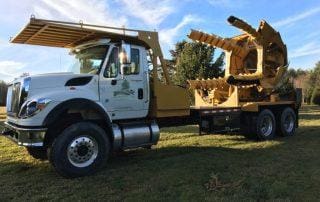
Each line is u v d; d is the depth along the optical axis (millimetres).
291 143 10445
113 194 5805
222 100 11898
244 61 12680
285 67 12562
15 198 5645
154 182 6383
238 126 11188
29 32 7645
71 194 5844
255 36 11844
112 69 7762
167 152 9203
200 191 5816
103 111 7312
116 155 8852
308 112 23234
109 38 7980
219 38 12094
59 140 6711
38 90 6926
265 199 5430
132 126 8062
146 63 8414
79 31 7586
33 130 6598
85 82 7355
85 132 6953
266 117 11438
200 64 19812
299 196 5547
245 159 8188
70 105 6887
